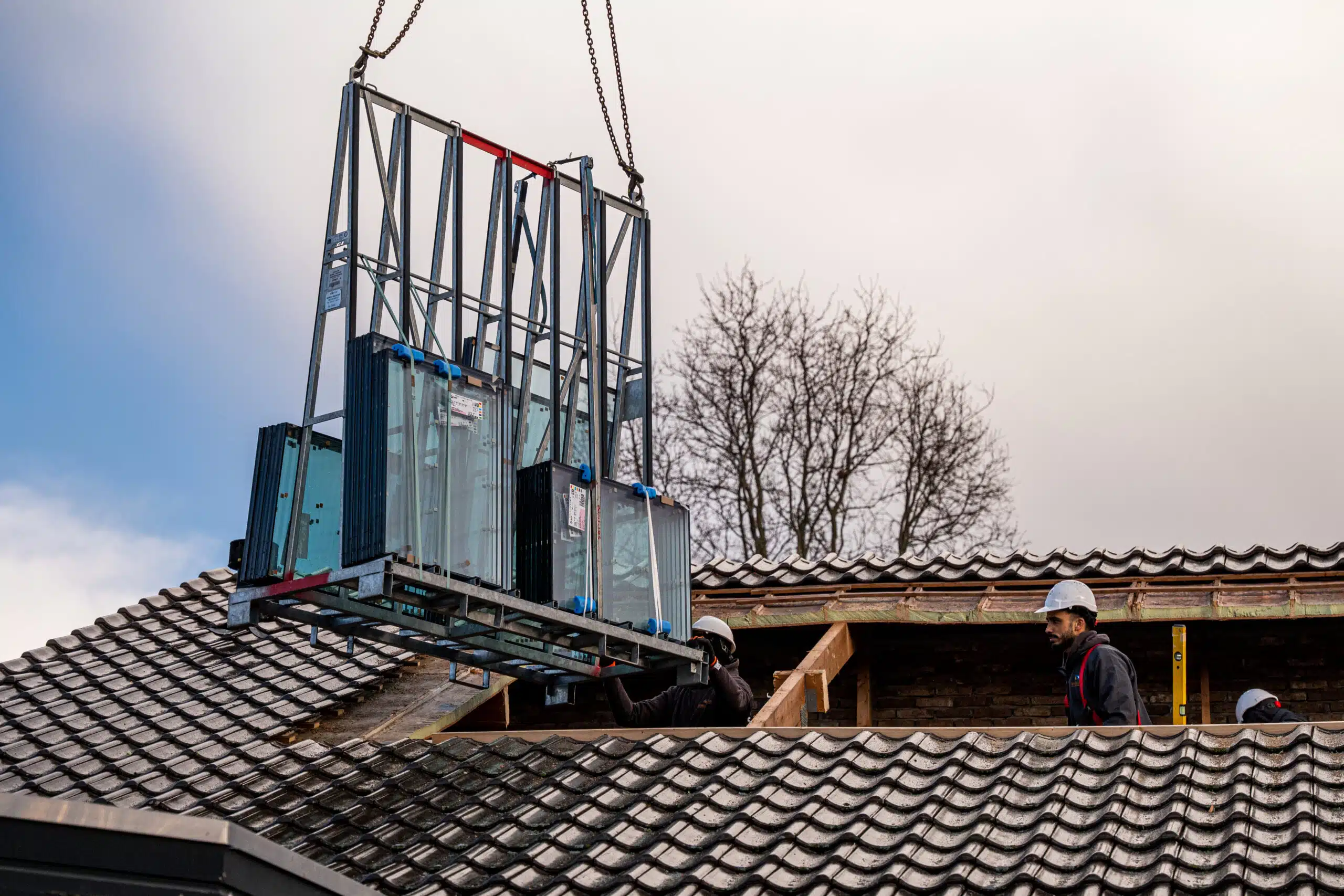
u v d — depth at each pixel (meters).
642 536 9.47
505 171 9.48
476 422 8.58
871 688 12.53
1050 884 6.95
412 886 7.70
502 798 8.66
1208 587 11.95
